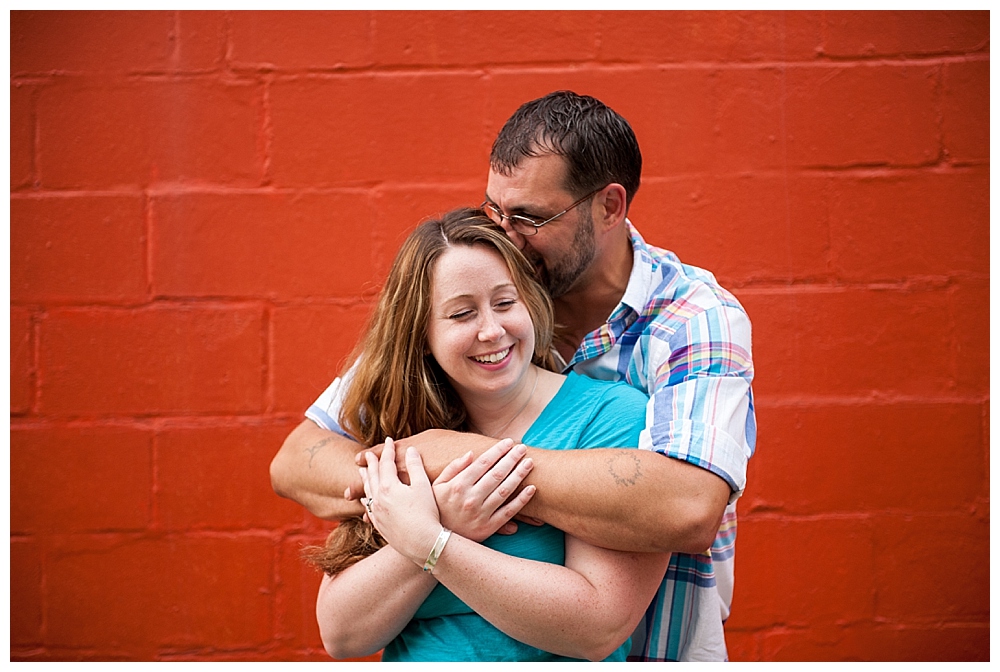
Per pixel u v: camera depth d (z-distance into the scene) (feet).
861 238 8.01
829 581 8.07
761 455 8.08
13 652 8.18
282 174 8.16
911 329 8.00
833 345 8.03
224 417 8.20
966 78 7.98
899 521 8.02
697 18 8.09
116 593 8.22
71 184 8.19
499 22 8.15
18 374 8.20
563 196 5.01
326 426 5.56
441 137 8.14
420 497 4.53
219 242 8.20
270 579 8.23
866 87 8.04
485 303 4.66
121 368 8.20
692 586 5.28
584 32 8.12
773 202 8.04
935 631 8.00
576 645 4.44
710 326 4.99
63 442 8.21
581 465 4.46
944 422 7.98
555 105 5.15
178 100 8.20
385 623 4.68
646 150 8.05
